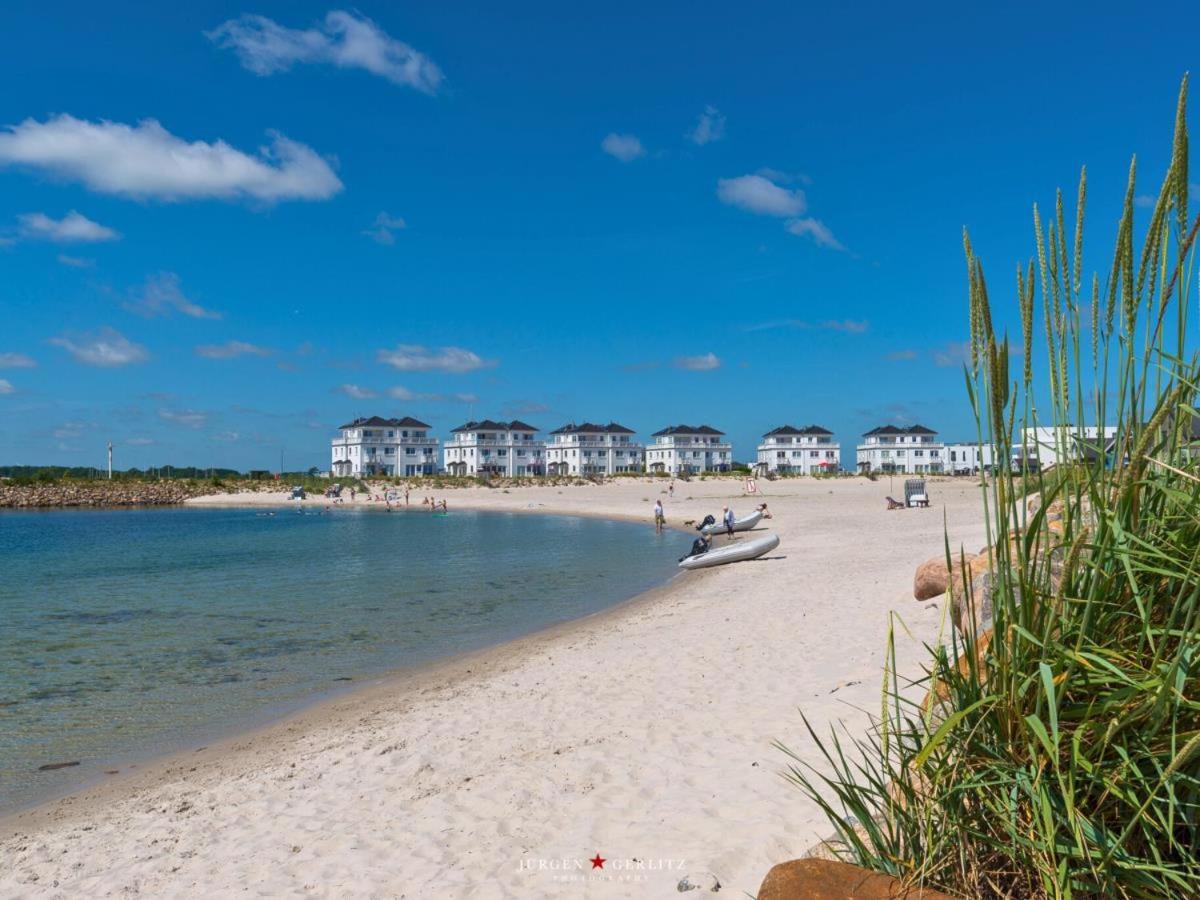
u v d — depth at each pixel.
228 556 32.44
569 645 13.00
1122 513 2.33
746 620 13.45
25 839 6.54
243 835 6.21
